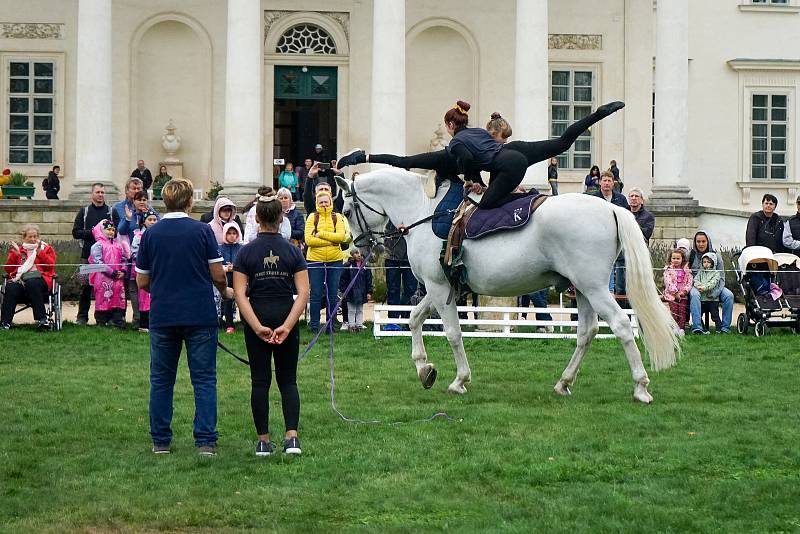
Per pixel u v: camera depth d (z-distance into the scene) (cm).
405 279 1967
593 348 1769
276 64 3684
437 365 1589
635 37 3809
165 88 3653
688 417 1191
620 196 1989
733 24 4156
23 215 3169
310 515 863
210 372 1051
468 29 3747
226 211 1944
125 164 3616
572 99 3797
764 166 4181
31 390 1370
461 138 1274
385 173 1356
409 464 1002
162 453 1046
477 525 830
